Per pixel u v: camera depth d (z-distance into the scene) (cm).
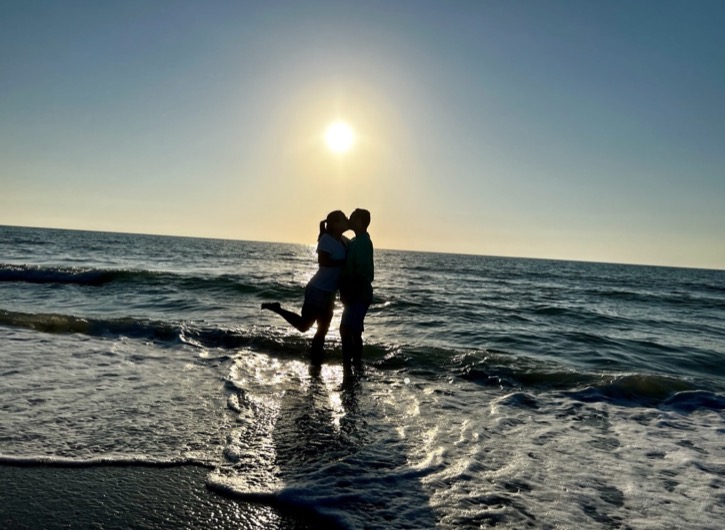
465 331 950
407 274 3903
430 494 279
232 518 244
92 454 307
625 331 1136
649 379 566
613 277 5381
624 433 414
